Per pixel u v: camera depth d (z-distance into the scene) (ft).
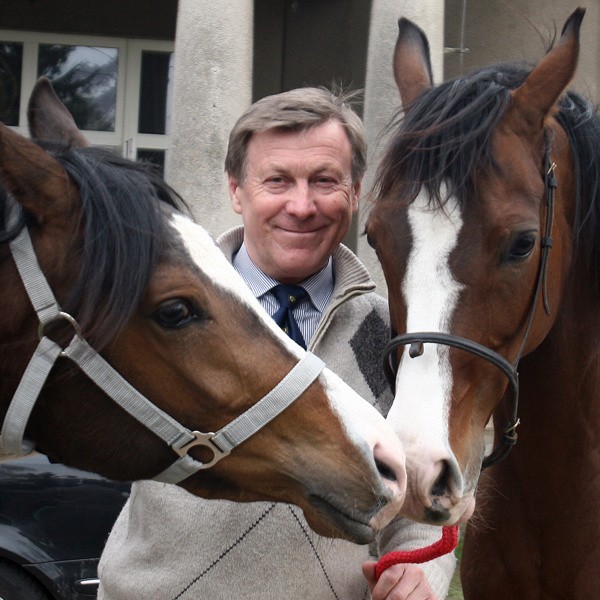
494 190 7.26
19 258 6.12
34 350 6.17
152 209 6.21
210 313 6.30
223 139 20.06
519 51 26.32
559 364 8.38
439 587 7.42
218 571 7.15
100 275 6.02
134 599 7.32
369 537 6.40
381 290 17.53
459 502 6.90
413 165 7.36
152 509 7.30
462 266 7.15
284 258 7.68
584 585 8.40
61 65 31.01
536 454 8.51
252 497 6.63
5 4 30.60
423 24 19.97
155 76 31.37
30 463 13.56
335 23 30.40
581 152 8.20
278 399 6.40
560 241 7.97
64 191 6.12
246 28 20.43
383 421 6.58
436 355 7.11
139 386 6.29
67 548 13.24
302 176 7.61
